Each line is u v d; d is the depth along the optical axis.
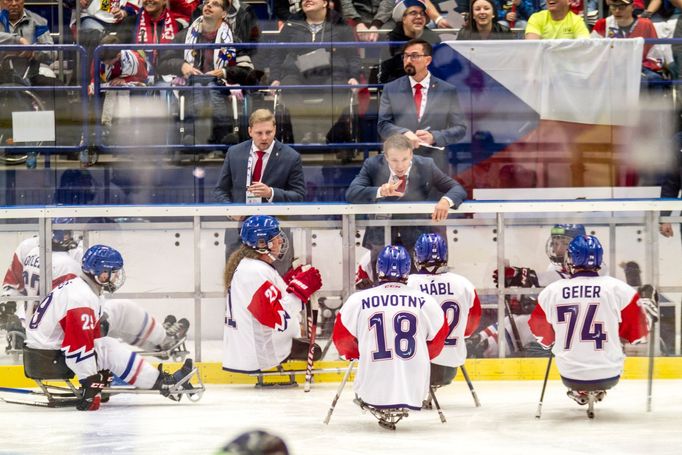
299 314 12.93
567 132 13.45
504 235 13.09
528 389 12.29
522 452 8.63
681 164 13.34
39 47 13.62
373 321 9.43
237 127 13.60
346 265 13.09
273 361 12.14
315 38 13.71
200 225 13.07
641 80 13.56
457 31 14.07
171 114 13.55
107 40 13.67
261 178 13.14
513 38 13.84
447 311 10.69
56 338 10.91
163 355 12.96
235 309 12.13
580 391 10.12
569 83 13.41
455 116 13.51
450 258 13.09
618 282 10.08
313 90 13.65
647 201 13.07
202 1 14.08
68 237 13.02
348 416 10.49
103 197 13.39
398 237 13.09
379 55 13.64
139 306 13.02
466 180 13.44
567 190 13.45
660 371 12.90
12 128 13.41
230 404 11.27
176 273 13.05
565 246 13.05
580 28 13.77
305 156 13.62
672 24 13.77
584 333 10.01
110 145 13.45
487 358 12.98
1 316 12.88
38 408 11.05
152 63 13.67
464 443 9.05
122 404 11.29
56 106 13.48
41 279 12.95
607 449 8.73
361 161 13.62
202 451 8.60
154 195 13.45
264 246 12.05
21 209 12.97
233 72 13.62
